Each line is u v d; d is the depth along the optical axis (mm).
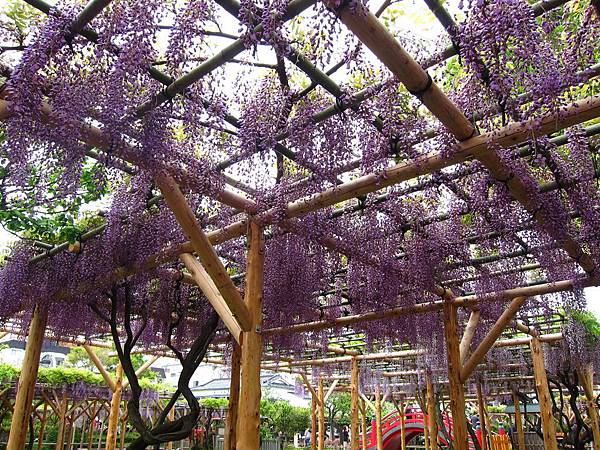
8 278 3752
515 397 8594
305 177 2525
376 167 2258
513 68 1674
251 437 2551
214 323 3670
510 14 1530
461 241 3229
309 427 17766
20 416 3826
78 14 1609
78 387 8820
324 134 2156
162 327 4551
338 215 3102
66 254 3787
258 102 2160
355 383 8086
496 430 12445
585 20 1621
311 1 1493
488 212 2707
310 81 2076
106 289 3754
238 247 3732
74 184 1982
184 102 1950
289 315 3730
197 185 2422
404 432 10617
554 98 1674
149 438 3211
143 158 1947
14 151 1767
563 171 2408
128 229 3254
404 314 4152
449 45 1794
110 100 1716
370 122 2088
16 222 3150
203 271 3211
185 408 12320
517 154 2232
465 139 1989
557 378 6754
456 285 3809
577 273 3361
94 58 1732
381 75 1967
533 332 5863
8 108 1647
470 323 4457
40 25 1666
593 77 1804
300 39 1767
